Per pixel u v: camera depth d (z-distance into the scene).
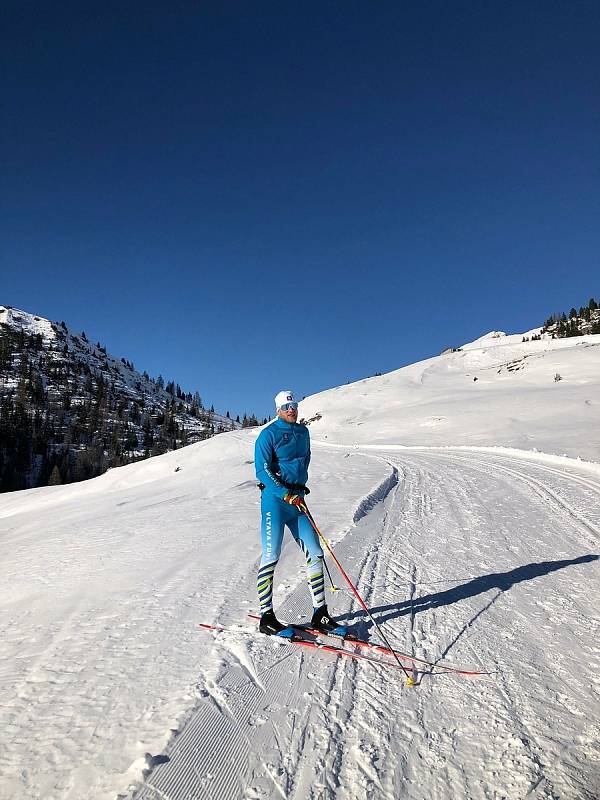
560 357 61.22
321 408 65.19
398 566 5.53
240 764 2.31
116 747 2.45
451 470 14.98
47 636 4.04
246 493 13.88
